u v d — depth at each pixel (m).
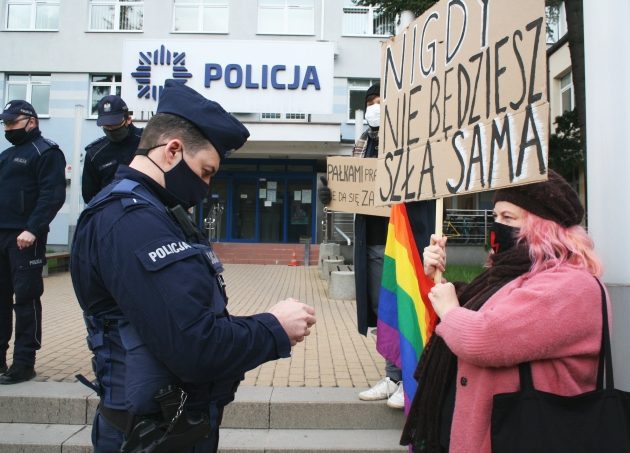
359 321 3.46
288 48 14.30
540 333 1.49
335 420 3.28
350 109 18.23
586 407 1.43
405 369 2.45
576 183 11.86
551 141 11.00
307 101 14.30
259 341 1.39
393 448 3.00
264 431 3.25
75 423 3.31
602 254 2.40
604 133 2.41
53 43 17.95
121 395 1.42
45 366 4.02
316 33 18.09
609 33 2.40
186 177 1.50
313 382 3.72
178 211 1.48
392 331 2.80
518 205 1.71
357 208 3.40
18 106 3.55
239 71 14.23
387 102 2.67
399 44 2.59
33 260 3.60
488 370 1.59
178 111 1.50
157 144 1.50
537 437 1.41
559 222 1.66
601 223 2.41
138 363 1.34
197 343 1.26
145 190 1.47
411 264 2.55
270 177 18.31
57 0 18.22
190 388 1.43
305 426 3.28
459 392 1.66
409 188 2.44
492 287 1.74
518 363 1.53
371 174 3.38
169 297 1.27
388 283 2.86
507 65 1.85
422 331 2.43
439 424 1.80
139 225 1.35
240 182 18.36
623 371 2.27
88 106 18.05
